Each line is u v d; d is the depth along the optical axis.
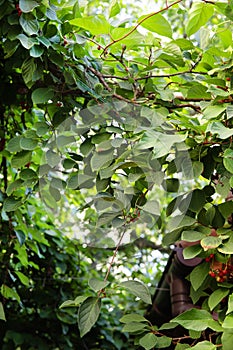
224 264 1.50
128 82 1.68
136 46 1.70
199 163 1.42
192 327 1.33
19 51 1.66
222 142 1.47
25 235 2.34
